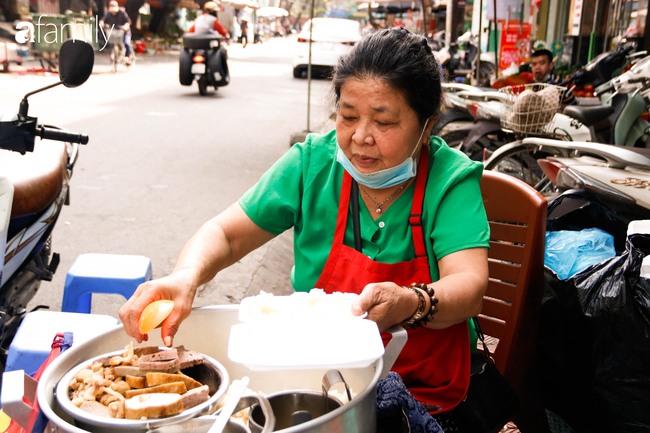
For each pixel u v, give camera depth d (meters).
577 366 1.63
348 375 1.01
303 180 1.47
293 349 0.85
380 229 1.41
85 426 0.81
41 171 2.17
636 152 2.77
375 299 1.04
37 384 0.89
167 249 4.04
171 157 6.65
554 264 1.87
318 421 0.78
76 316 1.76
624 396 1.56
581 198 2.22
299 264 1.52
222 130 8.37
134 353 0.95
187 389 0.87
